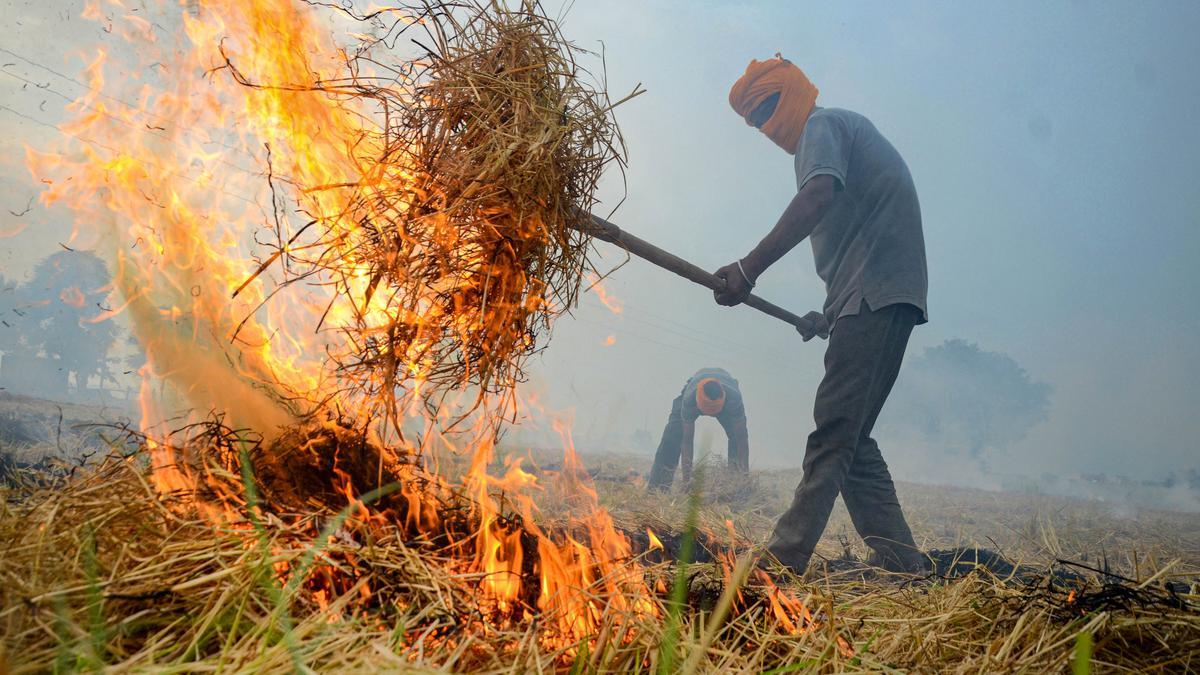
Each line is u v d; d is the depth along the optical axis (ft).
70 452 10.43
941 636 5.33
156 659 3.51
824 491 9.84
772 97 12.60
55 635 3.28
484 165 6.43
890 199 10.97
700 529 11.85
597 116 7.28
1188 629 5.22
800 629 5.25
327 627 3.88
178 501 4.92
